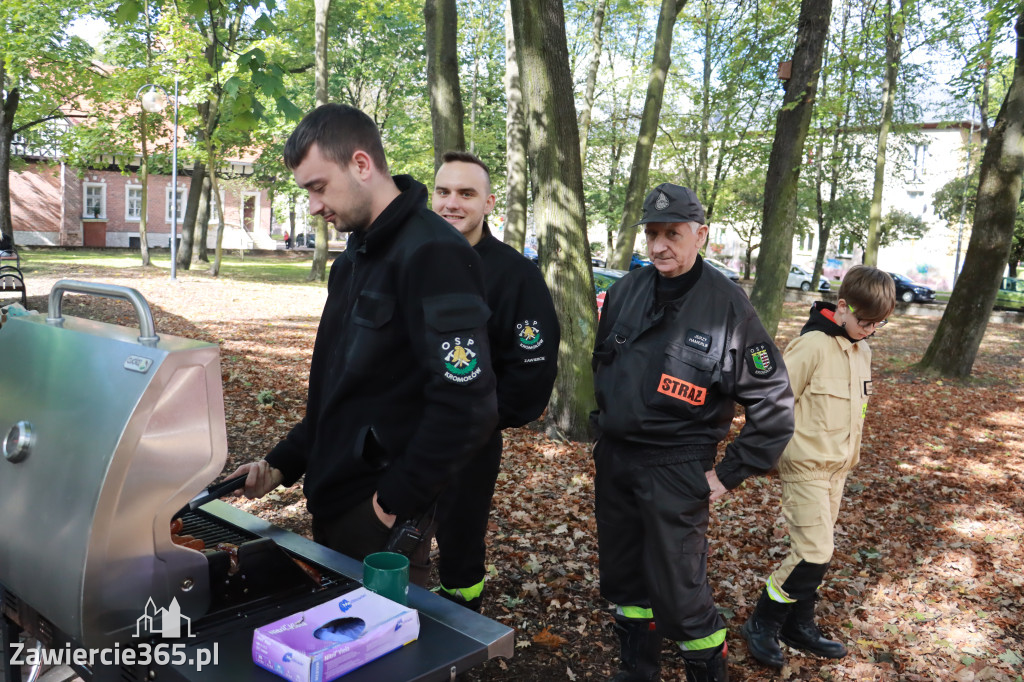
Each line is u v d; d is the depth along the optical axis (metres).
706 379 2.42
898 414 9.29
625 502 2.59
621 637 2.79
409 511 1.75
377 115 29.53
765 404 2.42
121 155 23.97
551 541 4.54
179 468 1.31
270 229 42.09
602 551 2.73
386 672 1.31
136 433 1.25
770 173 9.55
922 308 25.36
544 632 3.44
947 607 3.99
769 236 9.52
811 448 3.05
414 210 1.81
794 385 3.04
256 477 2.03
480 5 25.19
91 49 21.59
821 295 27.86
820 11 8.95
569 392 6.66
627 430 2.46
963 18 11.80
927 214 41.34
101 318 12.11
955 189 35.06
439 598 1.63
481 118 29.14
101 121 22.77
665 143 28.48
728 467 2.47
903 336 18.64
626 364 2.51
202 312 14.13
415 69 27.38
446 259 1.74
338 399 1.85
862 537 4.98
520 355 2.71
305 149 1.74
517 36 6.17
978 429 8.73
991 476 6.82
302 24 26.05
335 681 1.27
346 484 1.87
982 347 17.33
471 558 2.83
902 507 5.73
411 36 27.19
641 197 15.19
